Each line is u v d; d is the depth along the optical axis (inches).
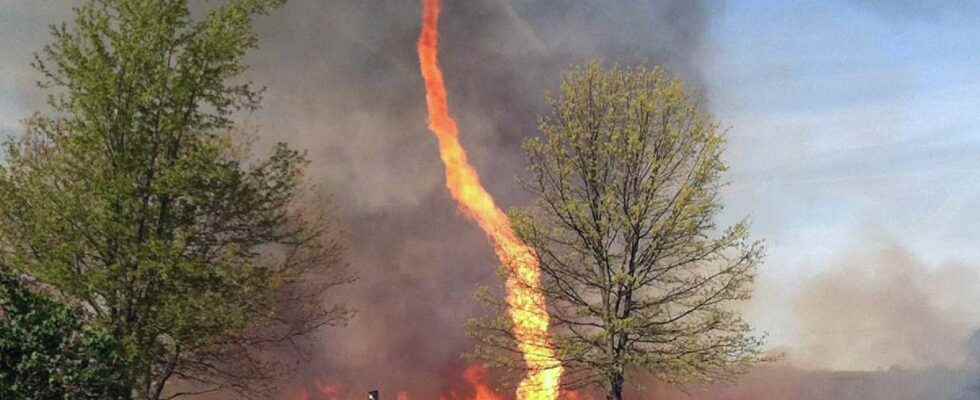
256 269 571.2
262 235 595.8
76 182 532.7
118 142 539.5
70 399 366.6
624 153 597.6
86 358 377.7
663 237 579.5
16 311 368.5
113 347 391.5
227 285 552.4
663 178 596.1
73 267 521.0
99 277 501.7
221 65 572.1
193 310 527.2
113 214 514.6
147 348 533.3
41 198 526.0
